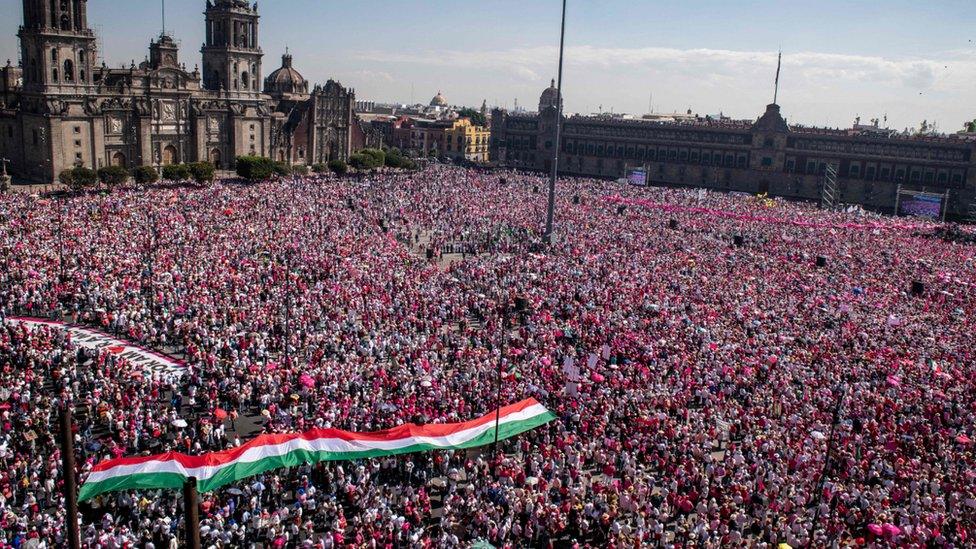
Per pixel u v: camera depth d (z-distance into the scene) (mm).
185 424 44469
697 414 49438
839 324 70688
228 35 186625
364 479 40406
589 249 99375
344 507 39656
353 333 62281
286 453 38531
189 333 58406
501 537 36344
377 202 125875
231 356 54781
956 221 168375
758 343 63719
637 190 164750
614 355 59156
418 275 82750
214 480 36375
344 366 54219
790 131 198500
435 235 106812
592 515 39000
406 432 40938
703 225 122312
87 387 50125
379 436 40500
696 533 36625
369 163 181375
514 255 95438
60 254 76000
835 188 191750
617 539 36969
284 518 37406
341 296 70938
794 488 41031
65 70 150000
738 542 36562
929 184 180250
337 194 130125
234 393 49531
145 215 98750
